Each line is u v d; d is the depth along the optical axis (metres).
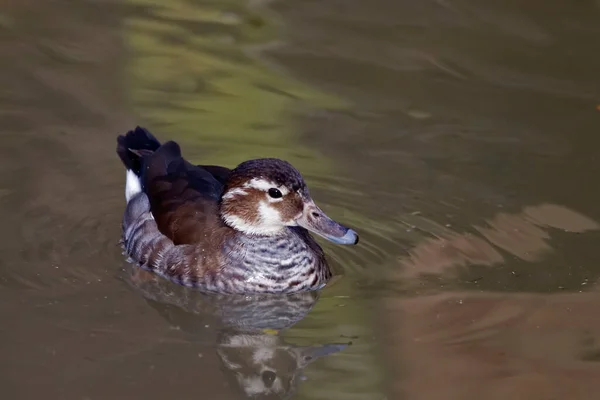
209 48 16.25
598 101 14.93
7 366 9.47
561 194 12.98
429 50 16.22
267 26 16.97
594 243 12.00
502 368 9.82
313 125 14.33
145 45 16.28
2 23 16.69
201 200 11.48
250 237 11.22
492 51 16.22
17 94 14.75
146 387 9.27
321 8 17.59
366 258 11.95
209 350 10.00
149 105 14.66
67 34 16.47
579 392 9.45
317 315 10.82
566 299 10.96
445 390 9.39
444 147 13.94
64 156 13.49
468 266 11.70
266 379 9.53
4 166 13.16
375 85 15.31
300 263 11.26
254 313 10.87
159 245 11.42
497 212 12.70
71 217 12.40
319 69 15.69
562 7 17.53
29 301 10.66
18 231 11.99
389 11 17.48
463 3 17.73
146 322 10.44
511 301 10.96
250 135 14.02
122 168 13.41
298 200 11.04
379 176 13.39
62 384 9.23
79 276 11.27
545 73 15.64
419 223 12.55
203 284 11.21
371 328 10.50
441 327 10.49
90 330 10.18
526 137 14.14
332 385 9.48
